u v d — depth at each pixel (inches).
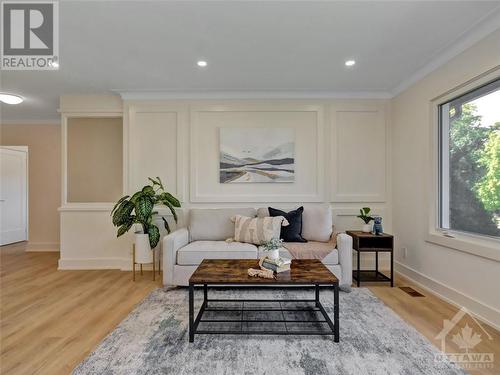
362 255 149.8
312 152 151.7
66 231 154.9
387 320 90.9
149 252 134.3
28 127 205.0
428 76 119.5
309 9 82.2
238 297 111.4
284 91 149.1
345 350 73.8
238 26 90.7
